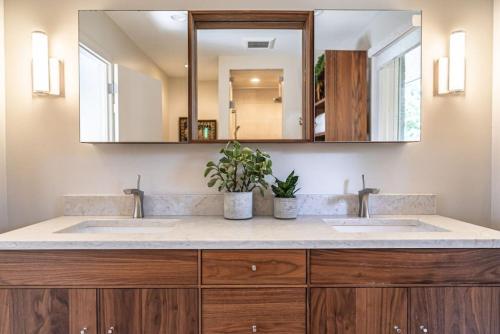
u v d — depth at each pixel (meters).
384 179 1.74
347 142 1.70
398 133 1.69
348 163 1.74
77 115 1.69
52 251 1.15
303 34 1.70
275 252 1.17
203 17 1.69
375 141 1.69
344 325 1.17
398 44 1.70
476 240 1.17
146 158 1.73
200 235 1.23
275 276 1.17
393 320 1.17
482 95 1.71
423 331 1.17
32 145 1.69
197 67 1.69
